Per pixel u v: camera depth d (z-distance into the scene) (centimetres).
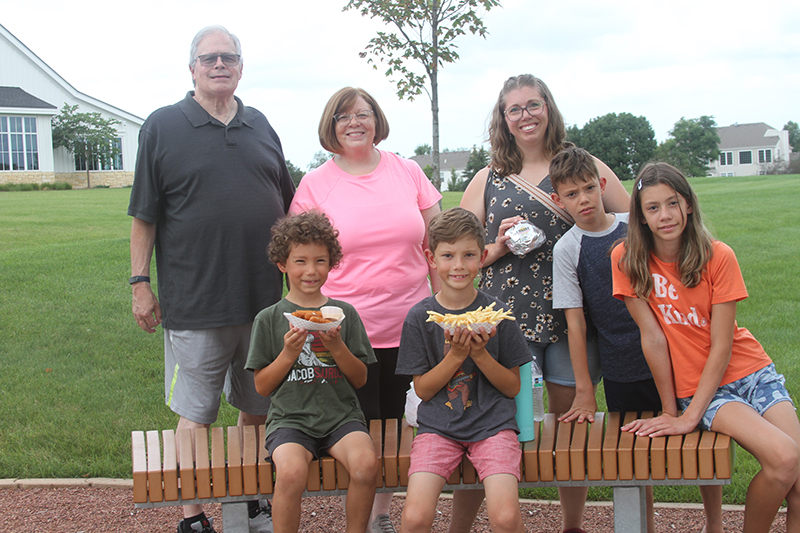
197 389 341
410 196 351
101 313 801
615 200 342
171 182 331
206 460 283
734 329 294
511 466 261
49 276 1000
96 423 483
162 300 344
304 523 373
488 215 349
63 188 4362
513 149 346
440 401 285
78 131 4847
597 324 322
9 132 4450
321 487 279
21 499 390
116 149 5034
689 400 292
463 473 280
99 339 696
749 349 295
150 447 294
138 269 342
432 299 297
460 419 278
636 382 318
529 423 285
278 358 279
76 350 659
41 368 607
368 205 339
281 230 297
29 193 3531
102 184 5056
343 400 293
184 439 295
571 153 308
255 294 340
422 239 352
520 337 287
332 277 344
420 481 262
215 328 334
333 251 300
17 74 4803
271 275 344
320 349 291
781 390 285
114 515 374
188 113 335
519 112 331
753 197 2227
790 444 256
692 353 290
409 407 302
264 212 338
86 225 1772
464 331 261
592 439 285
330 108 342
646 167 288
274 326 295
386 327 340
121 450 443
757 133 8769
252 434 301
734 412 273
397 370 292
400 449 290
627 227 314
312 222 293
